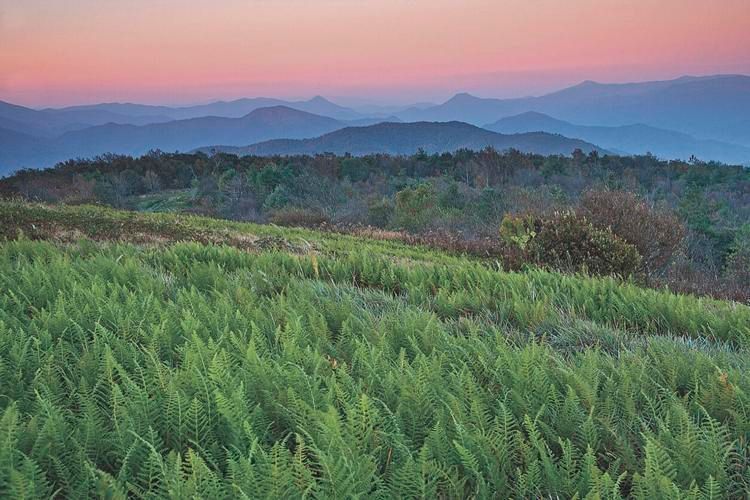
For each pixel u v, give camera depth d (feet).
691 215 100.63
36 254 25.79
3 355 11.03
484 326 16.21
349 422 7.80
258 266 26.16
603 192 50.88
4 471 6.41
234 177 197.57
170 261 26.86
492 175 250.37
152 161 288.30
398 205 102.47
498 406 9.52
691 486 6.73
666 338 15.69
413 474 6.79
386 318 15.17
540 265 40.68
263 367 9.91
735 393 9.40
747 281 58.75
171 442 8.11
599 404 9.57
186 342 11.13
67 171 265.75
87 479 6.55
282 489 6.34
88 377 10.14
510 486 7.52
